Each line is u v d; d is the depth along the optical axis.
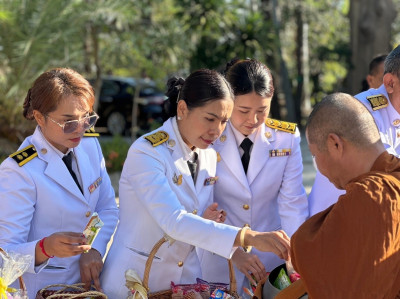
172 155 2.83
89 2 11.19
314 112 2.22
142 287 2.69
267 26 14.38
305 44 19.09
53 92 2.67
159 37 12.66
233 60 3.21
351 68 15.46
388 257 1.99
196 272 2.99
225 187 3.25
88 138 3.07
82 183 2.93
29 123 10.34
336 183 2.24
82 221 2.91
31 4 10.09
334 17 19.92
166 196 2.71
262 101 3.05
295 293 2.32
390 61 3.16
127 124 14.16
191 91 2.69
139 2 12.39
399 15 18.98
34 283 2.82
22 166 2.75
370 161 2.15
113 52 12.56
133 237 2.87
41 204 2.79
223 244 2.58
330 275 2.01
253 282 2.99
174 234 2.66
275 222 3.42
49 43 10.30
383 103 3.21
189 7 13.88
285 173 3.34
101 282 2.93
